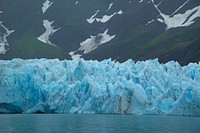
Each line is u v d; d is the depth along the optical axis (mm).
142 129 138125
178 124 156750
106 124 156875
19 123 161875
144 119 183500
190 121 172125
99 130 135000
